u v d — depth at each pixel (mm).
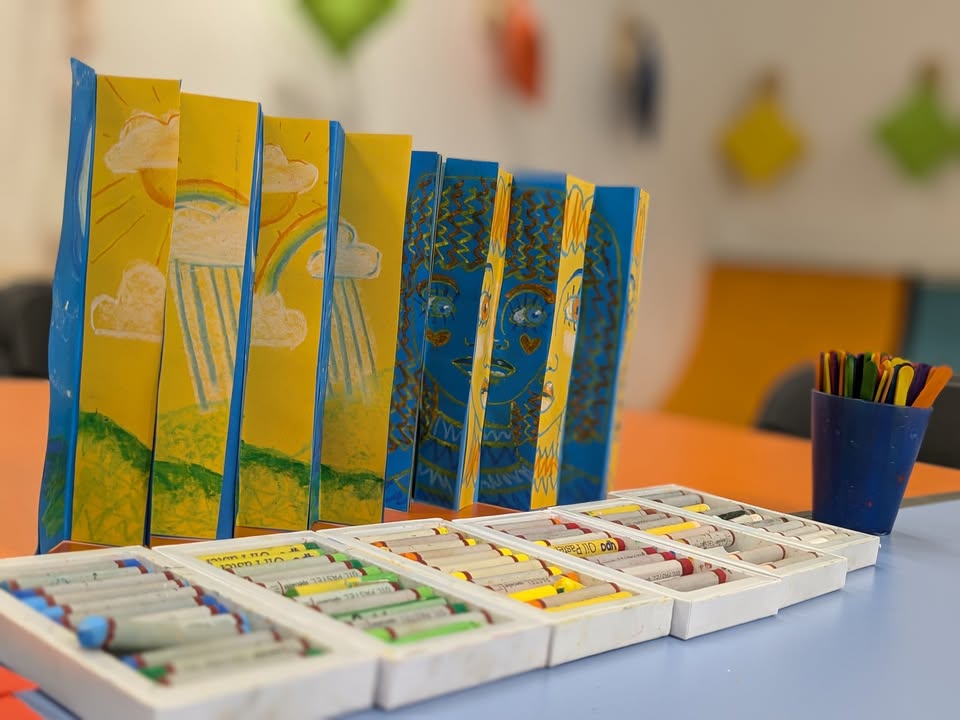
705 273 3697
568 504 1021
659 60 3508
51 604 532
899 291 3260
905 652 663
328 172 767
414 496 958
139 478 732
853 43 3365
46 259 2369
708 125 3678
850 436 985
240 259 738
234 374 744
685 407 3713
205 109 722
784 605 736
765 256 3627
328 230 774
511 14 3072
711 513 968
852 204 3395
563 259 928
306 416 783
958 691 600
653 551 790
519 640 548
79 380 719
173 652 481
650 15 3443
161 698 411
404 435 898
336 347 836
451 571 679
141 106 705
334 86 2729
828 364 1009
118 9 2334
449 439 926
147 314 720
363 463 840
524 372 948
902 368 962
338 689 470
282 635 529
